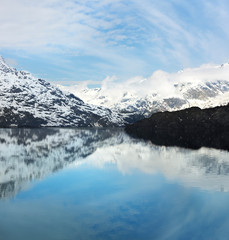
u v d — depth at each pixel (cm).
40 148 15875
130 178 7325
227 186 6269
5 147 16262
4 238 3816
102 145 17775
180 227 4094
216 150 13250
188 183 6606
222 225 4141
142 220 4378
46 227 4172
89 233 3969
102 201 5378
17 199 5594
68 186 6625
